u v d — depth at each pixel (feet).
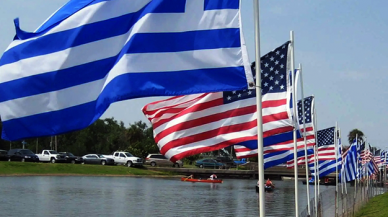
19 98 36.86
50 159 259.80
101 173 249.14
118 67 37.42
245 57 37.83
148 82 37.29
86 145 391.45
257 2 38.60
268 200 157.69
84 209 119.85
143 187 192.44
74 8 38.01
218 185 223.30
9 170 221.05
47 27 37.58
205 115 49.93
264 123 52.31
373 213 119.85
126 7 38.29
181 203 141.38
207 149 49.88
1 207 116.88
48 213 110.63
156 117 50.60
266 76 52.90
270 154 71.56
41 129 36.86
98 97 37.40
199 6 38.45
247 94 50.08
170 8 38.27
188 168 296.51
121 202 138.00
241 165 318.24
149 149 341.00
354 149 106.73
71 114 37.19
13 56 37.11
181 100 50.14
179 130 50.01
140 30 37.86
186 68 37.81
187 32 38.14
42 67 37.11
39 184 181.37
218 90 37.45
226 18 38.22
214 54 37.91
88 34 37.73
